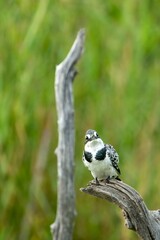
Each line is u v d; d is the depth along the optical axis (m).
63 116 10.39
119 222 14.16
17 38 13.55
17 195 13.96
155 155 13.88
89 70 13.58
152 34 13.52
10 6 13.62
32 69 13.52
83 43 10.52
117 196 8.12
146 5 13.55
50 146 14.02
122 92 13.81
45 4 13.42
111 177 9.09
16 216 14.04
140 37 13.45
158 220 8.22
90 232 14.37
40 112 13.81
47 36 13.48
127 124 13.82
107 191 8.20
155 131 13.88
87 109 14.02
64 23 13.54
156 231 8.12
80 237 14.66
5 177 13.81
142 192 13.65
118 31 13.67
